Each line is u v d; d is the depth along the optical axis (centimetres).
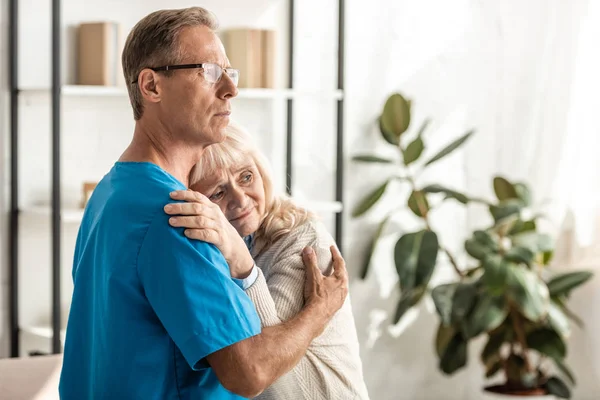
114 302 142
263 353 146
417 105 407
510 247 388
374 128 396
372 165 396
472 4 416
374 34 394
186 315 138
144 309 142
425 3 405
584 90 407
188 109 149
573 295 419
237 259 155
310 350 180
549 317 377
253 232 191
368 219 398
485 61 420
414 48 404
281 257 182
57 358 214
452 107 415
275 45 346
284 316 172
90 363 154
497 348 389
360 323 401
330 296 173
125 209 144
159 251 140
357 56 390
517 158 427
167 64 148
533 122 423
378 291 405
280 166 375
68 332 159
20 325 325
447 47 412
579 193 409
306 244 184
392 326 410
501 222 369
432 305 421
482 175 425
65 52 324
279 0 369
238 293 144
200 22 151
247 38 340
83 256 156
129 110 341
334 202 380
